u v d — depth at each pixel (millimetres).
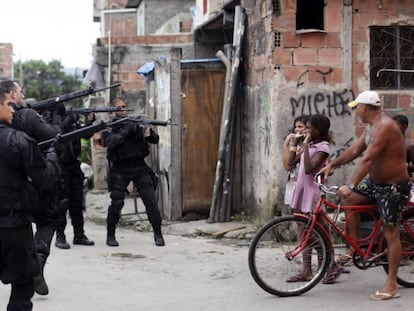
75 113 8383
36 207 5148
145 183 9438
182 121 11227
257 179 10297
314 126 6945
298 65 9461
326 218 6637
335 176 9445
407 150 7516
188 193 11289
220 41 15297
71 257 8648
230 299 6523
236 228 10258
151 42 15789
